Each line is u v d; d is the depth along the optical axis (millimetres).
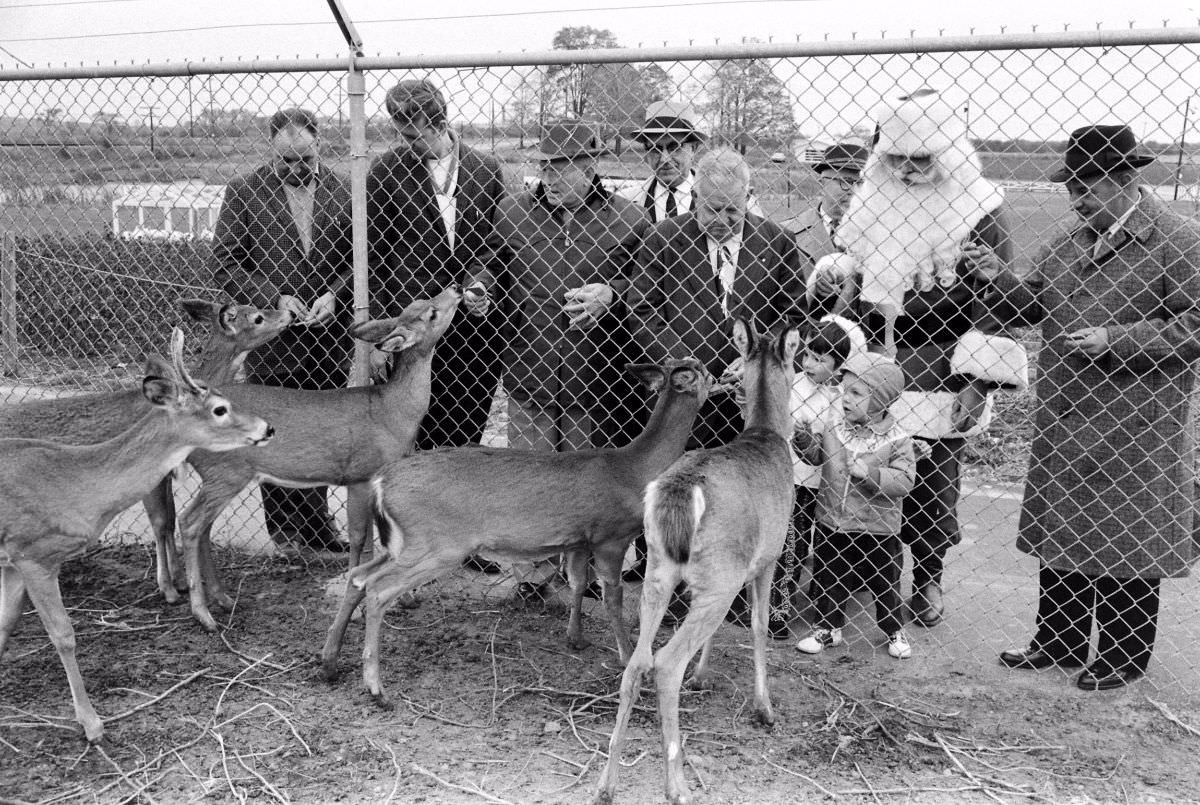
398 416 5402
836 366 5098
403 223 5770
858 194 5312
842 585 5176
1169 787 3969
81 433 5262
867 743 4293
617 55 4641
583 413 5723
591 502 4738
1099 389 4629
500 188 5965
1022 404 8445
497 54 4828
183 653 5039
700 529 3979
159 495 5531
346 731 4352
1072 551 4746
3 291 9648
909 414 5234
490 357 6129
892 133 5062
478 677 4871
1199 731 4383
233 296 6156
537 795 3889
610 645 5242
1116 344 4465
